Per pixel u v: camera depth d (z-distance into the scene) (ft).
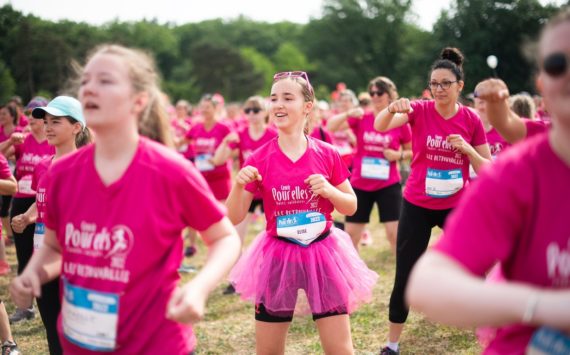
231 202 10.29
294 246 10.24
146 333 6.11
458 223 4.45
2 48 198.18
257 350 10.38
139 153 6.13
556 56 4.19
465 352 13.82
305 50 256.11
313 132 16.39
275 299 9.96
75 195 6.23
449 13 135.13
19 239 14.73
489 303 3.92
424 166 13.51
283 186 10.28
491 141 19.17
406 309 12.87
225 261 6.28
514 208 4.42
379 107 19.77
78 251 6.21
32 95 196.34
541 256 4.45
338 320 10.07
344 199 10.21
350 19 229.45
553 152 4.46
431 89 13.37
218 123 25.80
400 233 13.33
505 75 121.39
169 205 6.16
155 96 6.96
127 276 6.01
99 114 5.92
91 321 6.15
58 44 198.70
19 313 17.56
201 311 5.63
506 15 124.36
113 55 6.15
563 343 4.40
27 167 18.01
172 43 348.59
